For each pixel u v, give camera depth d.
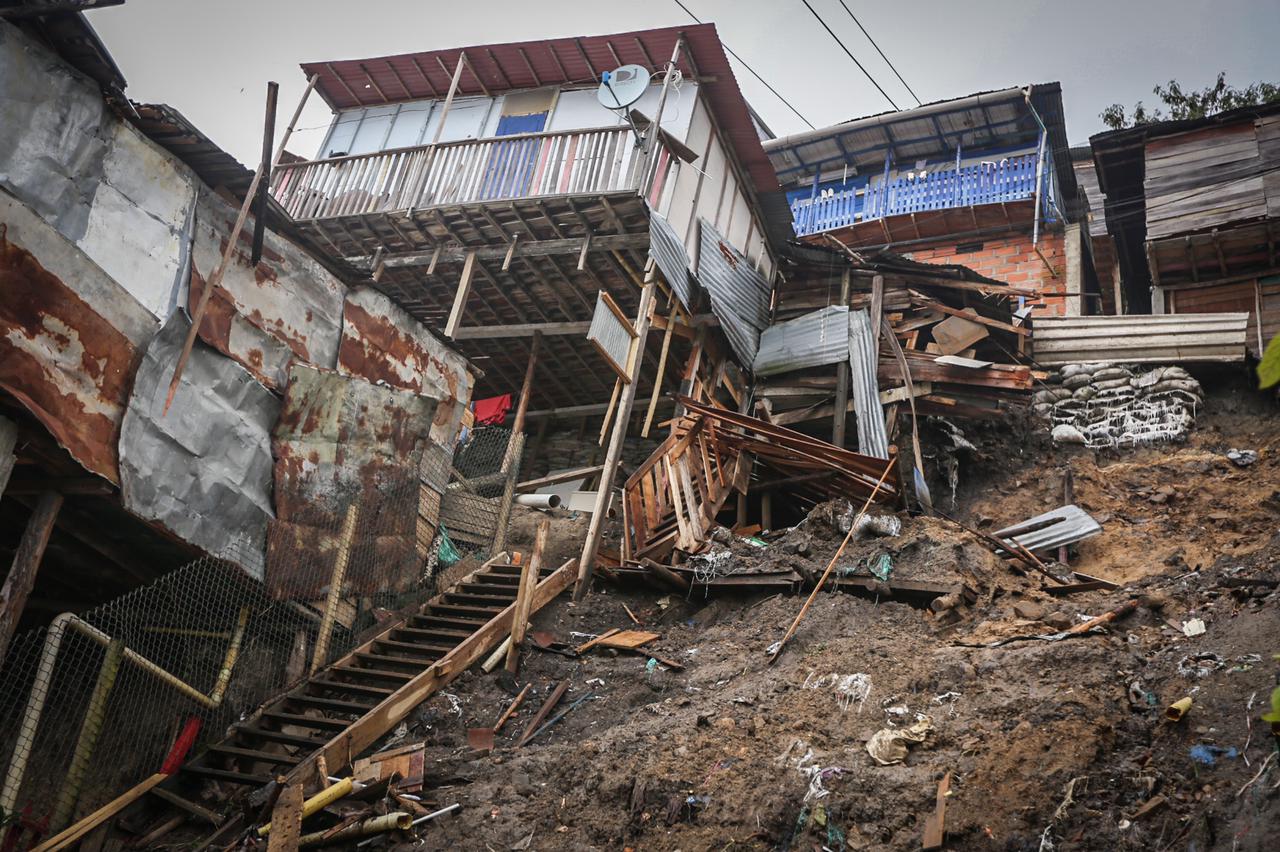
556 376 17.36
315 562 9.48
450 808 6.87
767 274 17.77
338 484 10.01
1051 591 9.28
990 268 20.52
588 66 15.39
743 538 11.27
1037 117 19.59
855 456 10.83
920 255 21.44
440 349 12.12
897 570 9.67
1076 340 14.99
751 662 8.70
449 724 8.34
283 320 9.59
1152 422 13.67
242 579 8.78
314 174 14.91
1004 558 10.20
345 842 6.69
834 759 6.73
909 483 12.21
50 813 7.25
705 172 15.30
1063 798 5.85
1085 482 12.98
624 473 16.44
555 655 9.56
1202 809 5.46
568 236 13.93
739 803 6.49
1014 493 13.45
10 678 8.38
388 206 14.21
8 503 8.08
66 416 7.15
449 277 15.02
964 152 21.58
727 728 7.39
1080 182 22.25
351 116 16.89
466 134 15.92
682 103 14.82
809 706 7.57
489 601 10.36
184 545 8.19
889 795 6.23
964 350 14.95
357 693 8.68
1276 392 13.52
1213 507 11.87
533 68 15.63
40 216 7.16
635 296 14.78
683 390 14.03
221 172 8.67
